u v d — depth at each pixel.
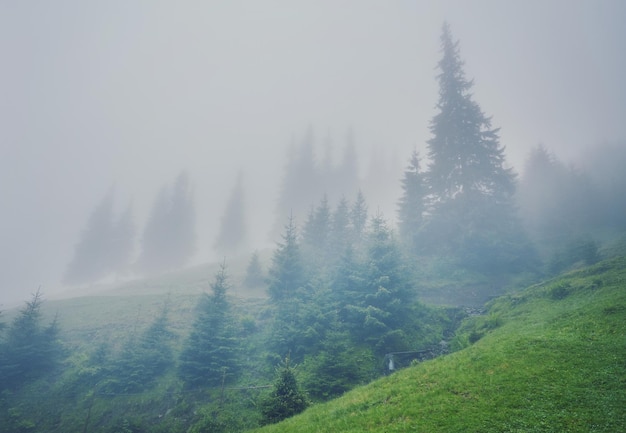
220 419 17.55
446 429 8.38
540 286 23.67
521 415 8.27
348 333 22.03
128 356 22.55
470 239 36.66
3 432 18.45
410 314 24.67
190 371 20.89
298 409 14.05
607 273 19.55
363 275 26.16
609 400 8.05
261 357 23.23
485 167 40.28
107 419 19.14
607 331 11.84
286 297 29.64
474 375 11.17
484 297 29.80
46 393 21.31
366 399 11.95
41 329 28.78
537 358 11.18
